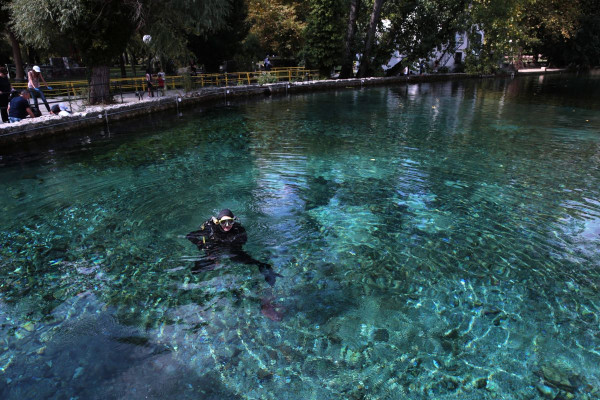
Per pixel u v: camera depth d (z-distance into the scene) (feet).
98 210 21.50
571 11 127.44
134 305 13.76
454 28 104.06
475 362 11.59
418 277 15.76
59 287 14.80
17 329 12.64
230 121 50.72
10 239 18.39
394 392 10.56
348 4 95.50
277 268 16.10
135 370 11.03
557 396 10.48
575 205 22.74
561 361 11.64
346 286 15.05
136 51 80.33
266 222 20.08
